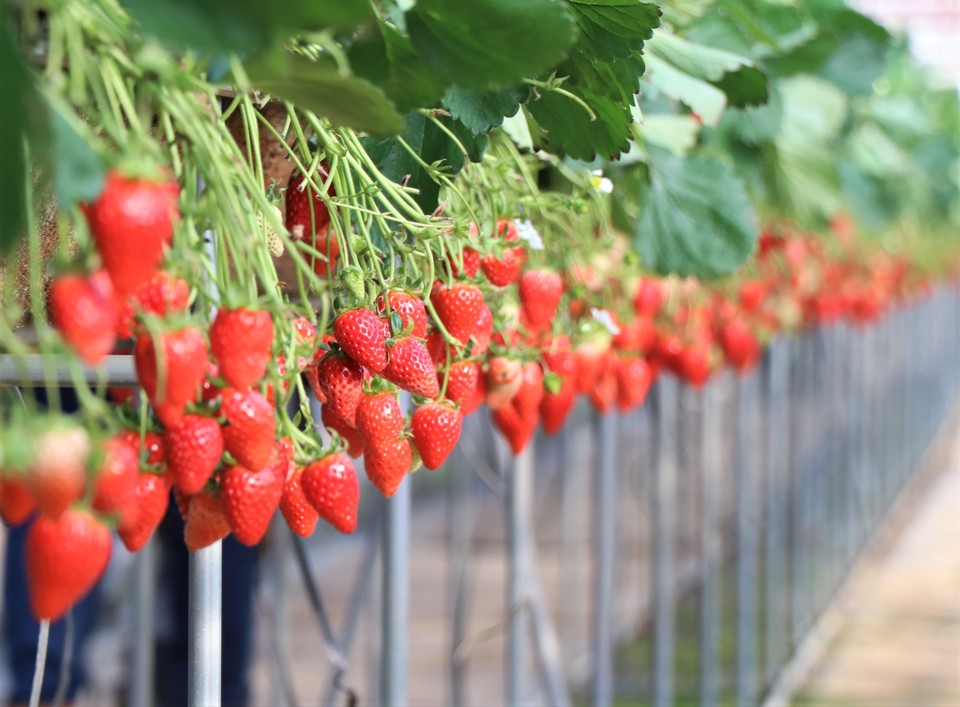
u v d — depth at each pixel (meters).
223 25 0.73
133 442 0.84
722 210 1.84
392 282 1.12
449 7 0.92
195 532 0.91
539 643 2.67
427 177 1.30
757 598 5.54
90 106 0.86
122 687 3.32
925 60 6.23
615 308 1.98
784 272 3.20
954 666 5.01
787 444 6.07
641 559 5.80
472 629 4.80
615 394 2.01
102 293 0.69
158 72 0.77
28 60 0.74
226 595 2.85
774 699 4.26
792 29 2.55
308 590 1.88
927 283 8.65
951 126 6.12
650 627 5.01
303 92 0.86
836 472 6.56
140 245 0.69
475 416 2.89
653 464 3.29
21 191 0.66
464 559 2.69
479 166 1.39
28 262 1.08
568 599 4.05
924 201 6.02
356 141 1.12
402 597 1.77
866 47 2.51
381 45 0.99
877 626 5.68
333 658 1.88
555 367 1.58
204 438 0.81
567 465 4.01
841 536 6.68
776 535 4.73
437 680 4.19
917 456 10.21
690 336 2.35
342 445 1.02
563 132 1.33
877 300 5.76
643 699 4.14
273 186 1.06
